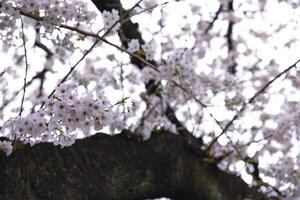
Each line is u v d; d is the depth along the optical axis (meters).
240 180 3.69
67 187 2.56
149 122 3.66
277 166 4.07
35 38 3.59
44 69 4.66
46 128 2.30
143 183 3.04
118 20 2.90
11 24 2.74
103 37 2.91
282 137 4.60
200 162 3.46
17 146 2.38
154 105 3.89
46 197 2.45
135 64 3.81
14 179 2.37
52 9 2.71
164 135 3.39
